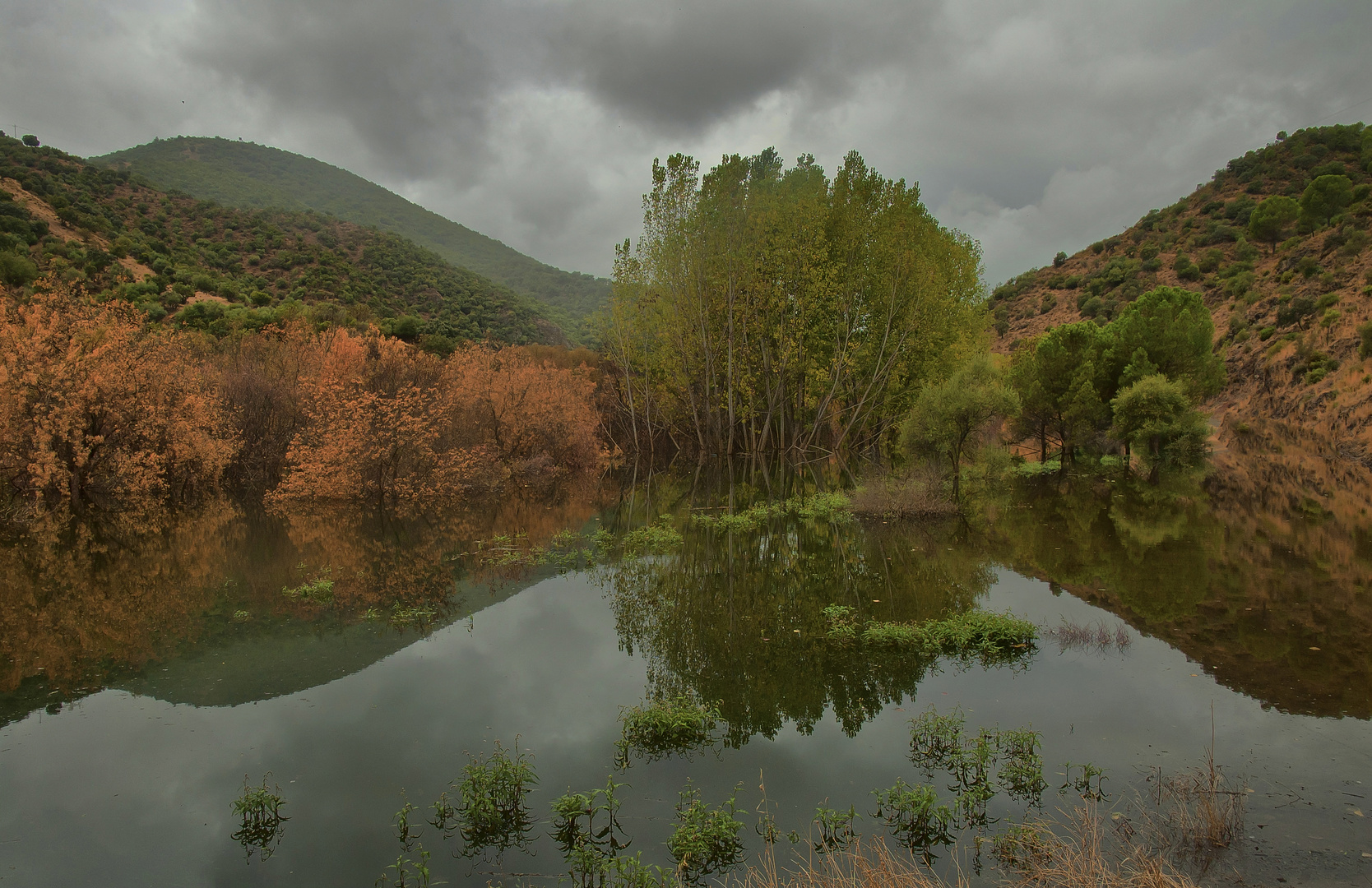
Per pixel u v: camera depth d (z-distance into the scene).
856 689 8.15
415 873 4.97
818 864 4.91
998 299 109.94
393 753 6.81
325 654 9.52
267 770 6.53
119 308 21.44
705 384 35.94
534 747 6.88
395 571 14.13
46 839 5.47
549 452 32.50
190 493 23.69
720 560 15.16
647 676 8.72
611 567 14.55
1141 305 41.91
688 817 5.38
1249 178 95.00
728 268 33.03
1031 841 5.04
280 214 102.81
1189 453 31.23
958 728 6.75
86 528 18.38
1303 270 55.59
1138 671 8.39
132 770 6.54
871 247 33.22
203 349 28.08
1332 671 8.20
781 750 6.75
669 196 33.12
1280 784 5.78
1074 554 14.62
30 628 10.52
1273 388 45.72
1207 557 14.01
